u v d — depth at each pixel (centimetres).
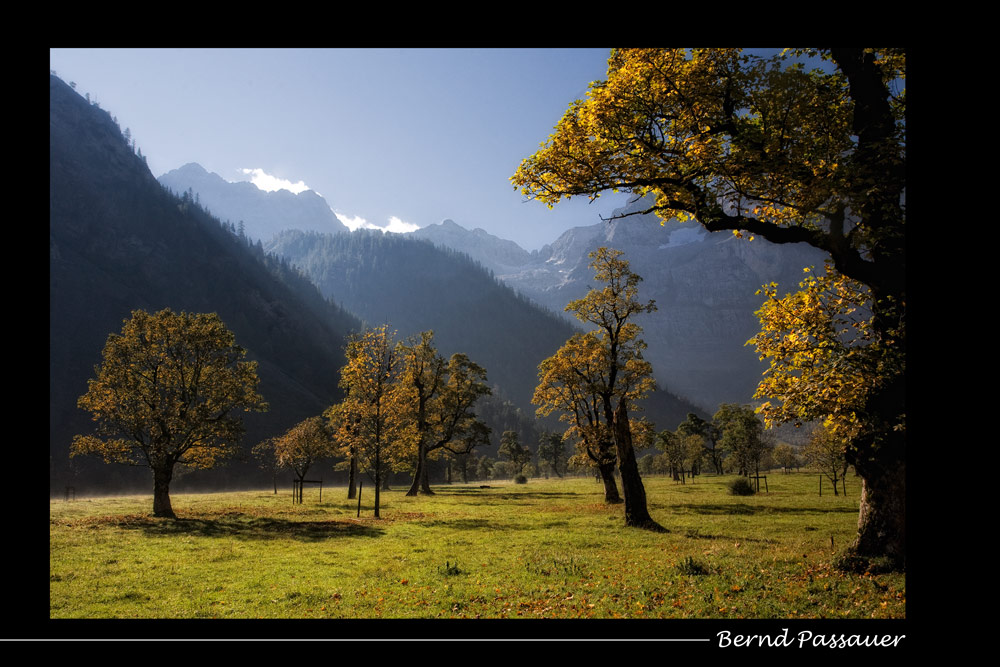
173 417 3472
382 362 3894
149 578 1648
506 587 1439
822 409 1253
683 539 2272
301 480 4997
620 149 1366
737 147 1256
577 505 4297
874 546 1432
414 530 2841
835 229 1361
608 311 3509
